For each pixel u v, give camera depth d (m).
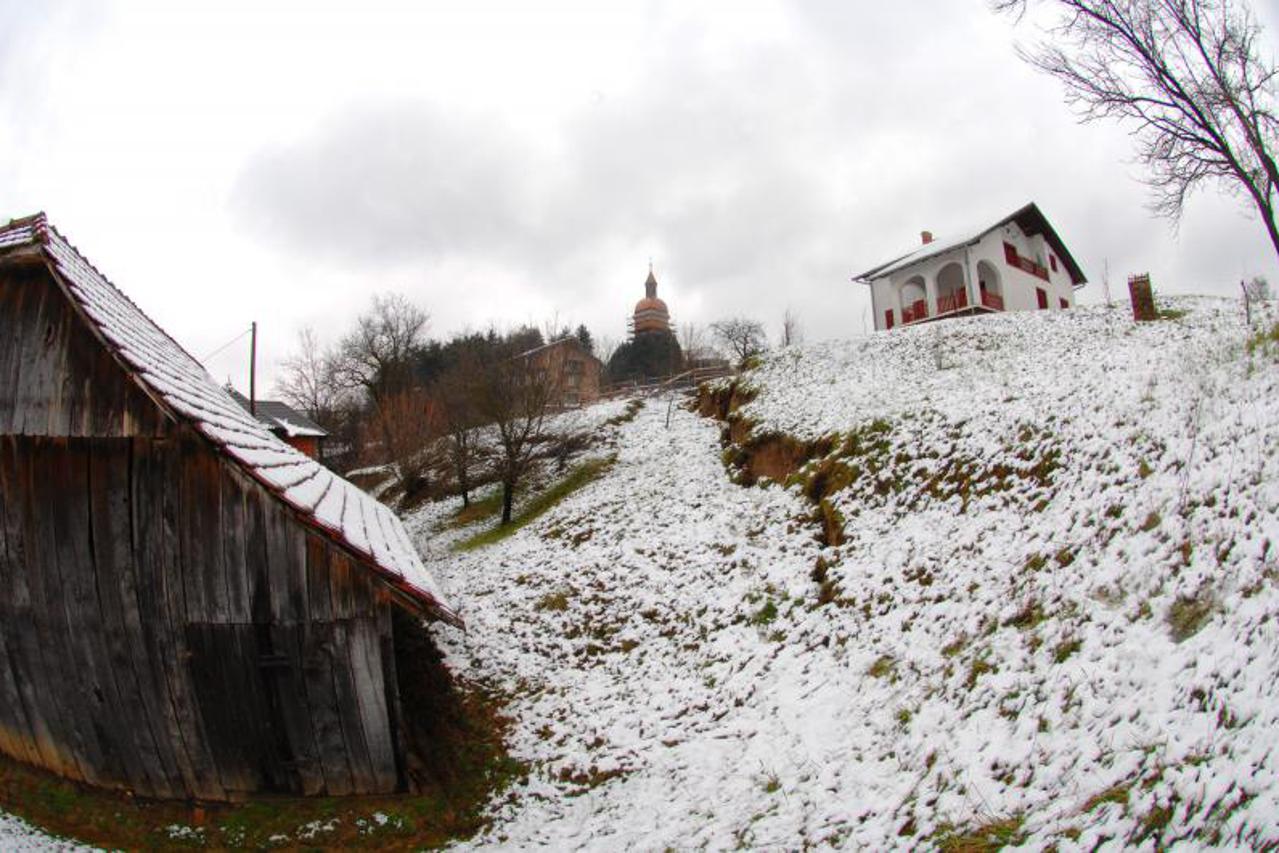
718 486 20.62
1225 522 7.34
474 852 8.67
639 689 12.20
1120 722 5.85
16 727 9.11
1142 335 19.88
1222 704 5.21
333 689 8.80
